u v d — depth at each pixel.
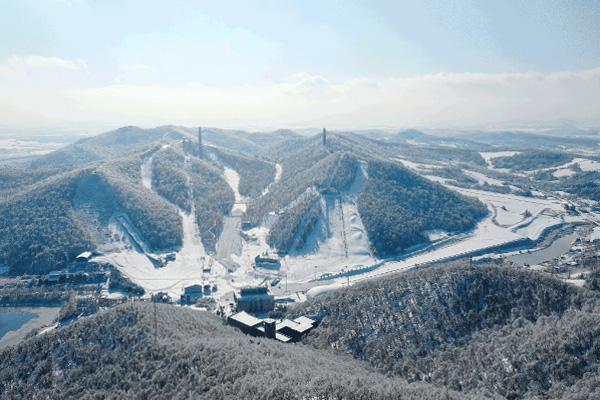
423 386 150.75
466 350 183.75
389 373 180.62
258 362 159.50
